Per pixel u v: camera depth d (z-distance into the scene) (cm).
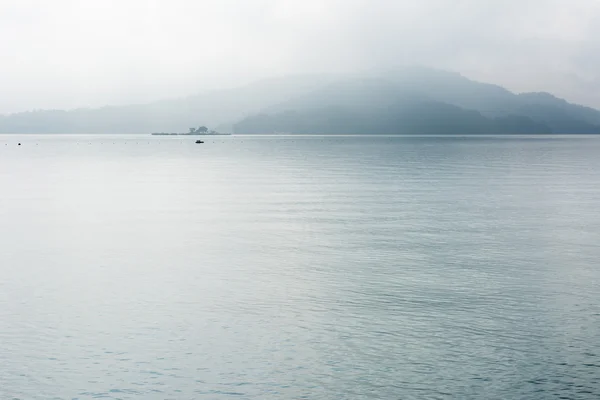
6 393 1359
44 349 1594
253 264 2505
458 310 1889
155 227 3434
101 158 12812
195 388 1380
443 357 1535
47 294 2073
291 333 1697
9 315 1853
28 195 5153
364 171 8300
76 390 1373
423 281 2227
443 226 3450
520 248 2828
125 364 1502
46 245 2916
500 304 1952
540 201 4656
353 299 2005
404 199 4812
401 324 1766
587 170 8431
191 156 14000
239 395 1348
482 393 1355
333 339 1653
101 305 1948
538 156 13512
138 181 6656
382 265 2483
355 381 1410
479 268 2430
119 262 2550
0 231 3309
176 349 1590
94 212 4069
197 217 3828
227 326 1752
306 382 1406
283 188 5769
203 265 2486
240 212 4059
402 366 1487
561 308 1911
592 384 1395
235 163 10700
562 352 1566
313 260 2575
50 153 15862
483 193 5266
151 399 1332
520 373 1449
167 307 1923
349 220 3688
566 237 3102
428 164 10112
